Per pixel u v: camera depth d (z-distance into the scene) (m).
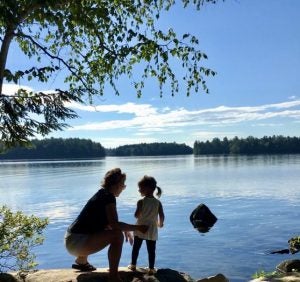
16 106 3.01
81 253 2.88
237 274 6.13
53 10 3.16
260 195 17.77
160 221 3.18
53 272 3.09
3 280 3.03
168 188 21.67
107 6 3.51
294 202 15.12
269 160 61.50
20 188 22.39
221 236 9.12
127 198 17.09
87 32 3.78
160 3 3.91
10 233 3.38
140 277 2.94
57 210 13.86
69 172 37.66
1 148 3.22
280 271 5.93
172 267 6.59
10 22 2.86
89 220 2.83
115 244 2.78
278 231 9.62
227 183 24.11
